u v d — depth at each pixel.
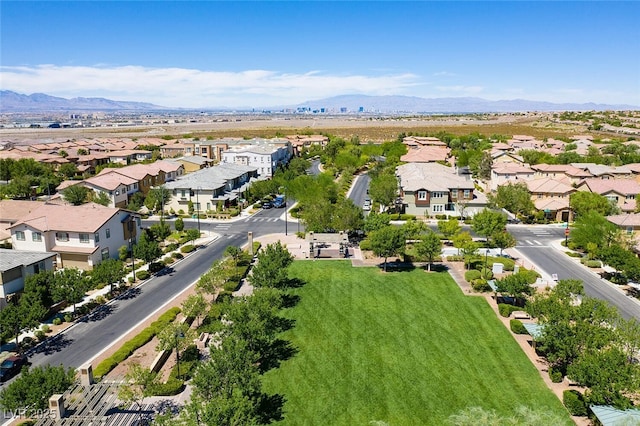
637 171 117.25
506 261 65.44
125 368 39.66
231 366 30.84
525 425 29.25
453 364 40.09
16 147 181.62
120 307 53.03
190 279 61.91
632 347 34.62
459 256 68.50
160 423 27.03
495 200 92.94
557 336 36.47
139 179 108.69
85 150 171.62
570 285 43.69
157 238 74.81
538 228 87.62
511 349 42.62
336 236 71.00
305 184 105.56
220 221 95.75
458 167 158.75
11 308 42.12
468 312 50.62
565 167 121.19
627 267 54.91
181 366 39.16
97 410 33.47
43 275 48.59
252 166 140.12
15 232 63.75
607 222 71.00
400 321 48.47
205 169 116.06
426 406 34.41
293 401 35.09
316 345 43.53
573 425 32.19
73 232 63.81
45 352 42.91
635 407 31.14
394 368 39.50
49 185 115.31
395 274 62.75
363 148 185.62
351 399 35.31
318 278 61.38
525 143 183.75
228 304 44.22
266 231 87.25
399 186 105.00
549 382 37.44
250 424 27.22
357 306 52.25
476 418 30.56
